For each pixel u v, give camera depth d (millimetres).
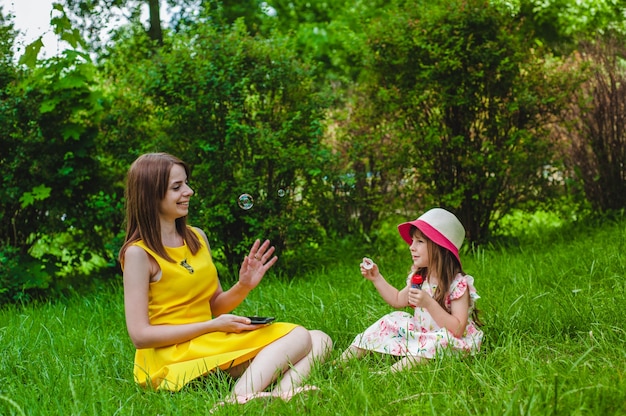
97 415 2982
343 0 16875
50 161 6777
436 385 3082
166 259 3451
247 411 2938
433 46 7191
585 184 8203
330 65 15047
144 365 3480
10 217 6945
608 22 11344
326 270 6852
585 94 8141
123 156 6926
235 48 6910
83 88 6898
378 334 3783
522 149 7285
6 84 6965
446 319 3611
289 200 6906
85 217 7004
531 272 5266
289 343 3367
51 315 5434
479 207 7453
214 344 3367
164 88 6648
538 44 7777
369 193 7871
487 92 7273
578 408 2604
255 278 3732
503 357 3463
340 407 2904
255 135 6676
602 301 4340
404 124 7492
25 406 3123
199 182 6719
